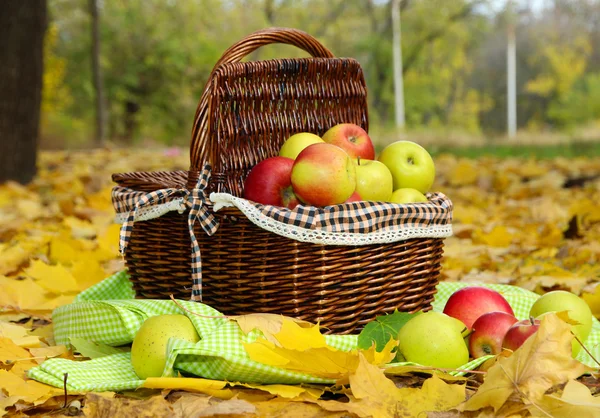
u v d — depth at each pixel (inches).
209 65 697.0
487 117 1182.9
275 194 59.9
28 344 59.6
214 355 52.7
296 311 57.7
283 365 52.3
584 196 141.5
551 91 1130.7
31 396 52.0
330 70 65.6
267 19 856.9
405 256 60.0
